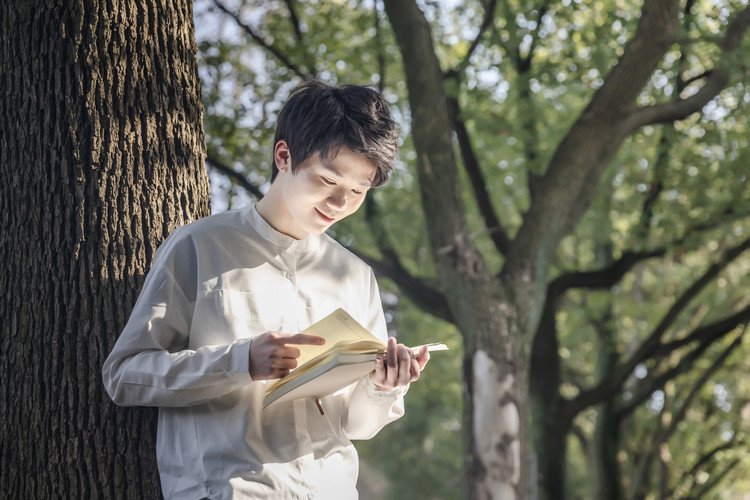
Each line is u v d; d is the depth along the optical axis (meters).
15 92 2.94
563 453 10.93
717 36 8.47
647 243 11.10
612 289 13.77
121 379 2.20
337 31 10.45
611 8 9.69
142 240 2.85
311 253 2.47
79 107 2.89
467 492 7.51
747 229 12.35
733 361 14.27
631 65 7.63
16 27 2.97
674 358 14.39
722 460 14.27
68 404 2.69
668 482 13.91
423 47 7.65
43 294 2.77
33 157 2.87
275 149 2.34
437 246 7.72
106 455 2.64
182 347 2.31
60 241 2.80
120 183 2.87
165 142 2.98
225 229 2.37
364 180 2.23
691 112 8.16
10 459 2.70
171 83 3.05
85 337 2.73
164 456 2.28
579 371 16.67
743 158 9.93
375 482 27.00
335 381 2.23
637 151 11.34
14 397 2.74
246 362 2.08
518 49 9.72
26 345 2.75
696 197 10.48
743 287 13.31
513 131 9.65
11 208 2.88
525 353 7.74
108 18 2.97
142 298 2.27
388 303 13.38
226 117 9.16
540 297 8.11
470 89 9.19
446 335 14.16
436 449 21.38
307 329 2.14
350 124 2.17
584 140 7.80
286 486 2.19
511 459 7.46
